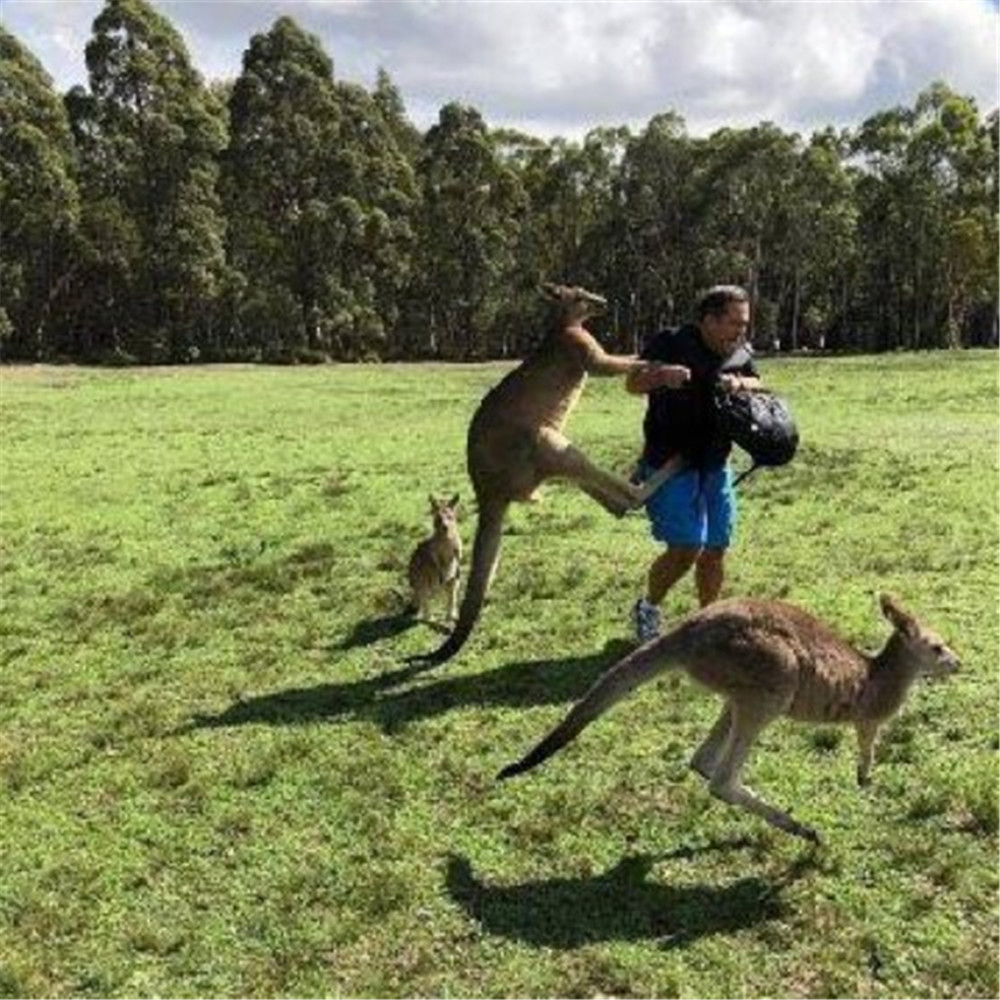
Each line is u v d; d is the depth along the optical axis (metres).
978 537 9.95
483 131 54.91
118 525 12.16
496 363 47.59
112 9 48.66
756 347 56.16
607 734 6.35
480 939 4.72
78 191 48.22
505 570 9.62
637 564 9.64
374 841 5.45
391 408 23.62
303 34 50.69
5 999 4.48
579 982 4.46
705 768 5.39
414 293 55.47
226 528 11.86
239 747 6.52
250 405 24.91
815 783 5.70
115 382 32.75
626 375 7.07
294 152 50.41
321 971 4.58
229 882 5.19
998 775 5.68
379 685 7.31
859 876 5.00
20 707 7.30
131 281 48.47
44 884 5.22
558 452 7.21
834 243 54.22
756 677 4.95
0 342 46.75
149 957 4.71
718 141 55.53
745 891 4.93
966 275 53.34
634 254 57.12
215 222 48.59
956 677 6.76
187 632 8.59
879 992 4.34
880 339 57.34
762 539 10.26
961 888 4.88
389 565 10.06
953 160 53.34
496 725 6.61
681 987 4.39
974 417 18.64
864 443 15.62
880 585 8.69
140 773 6.25
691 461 7.24
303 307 50.56
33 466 15.98
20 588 9.96
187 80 49.91
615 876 5.07
